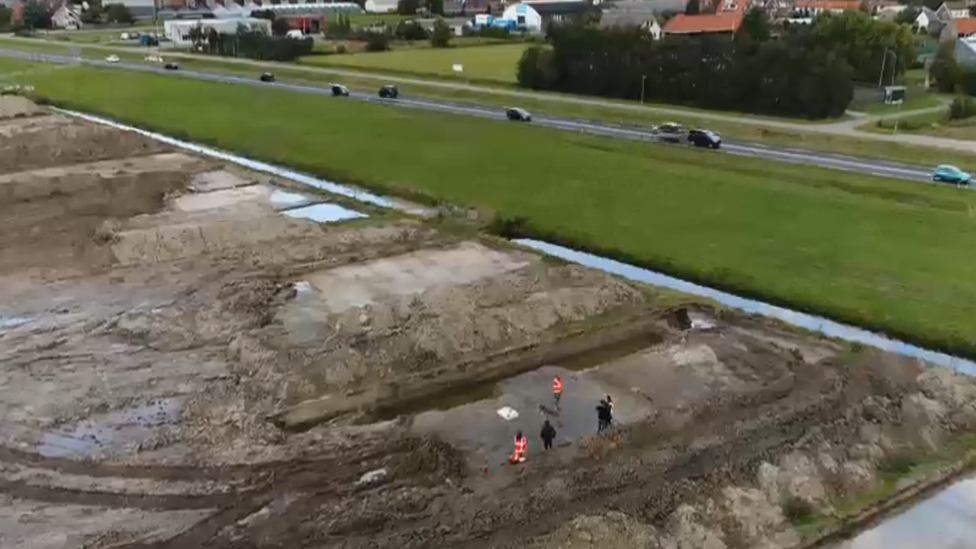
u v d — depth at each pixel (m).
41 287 39.91
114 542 22.89
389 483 25.56
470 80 105.94
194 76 111.38
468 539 22.88
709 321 37.94
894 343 36.34
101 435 27.95
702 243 47.00
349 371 31.89
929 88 99.31
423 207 54.84
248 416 29.06
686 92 91.75
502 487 25.16
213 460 26.61
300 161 65.38
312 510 24.23
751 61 86.50
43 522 23.70
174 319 36.44
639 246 46.56
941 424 29.23
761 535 23.44
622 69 95.69
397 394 31.00
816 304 39.31
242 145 71.00
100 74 111.50
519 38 154.88
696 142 70.06
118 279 41.06
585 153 66.81
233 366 32.62
